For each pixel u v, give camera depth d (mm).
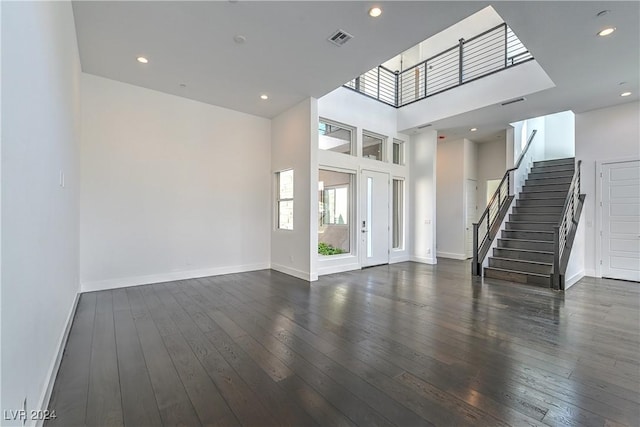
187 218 5086
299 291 4387
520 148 7152
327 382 2045
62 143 2535
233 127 5625
